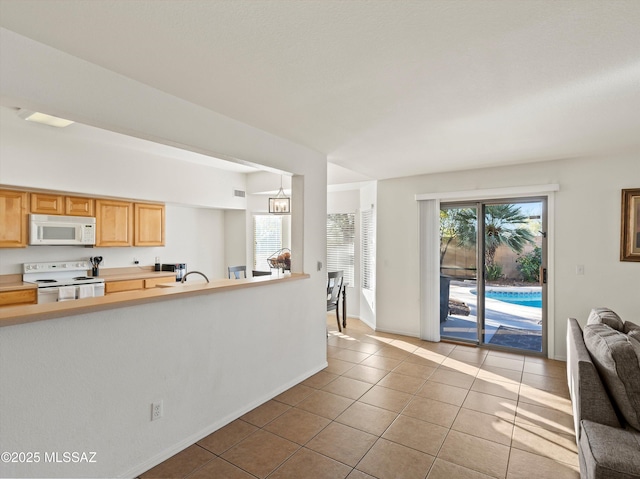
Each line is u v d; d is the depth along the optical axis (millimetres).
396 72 2062
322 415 2863
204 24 1599
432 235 4973
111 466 2006
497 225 4680
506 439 2512
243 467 2203
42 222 4176
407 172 4906
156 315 2246
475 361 4148
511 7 1464
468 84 2213
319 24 1595
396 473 2146
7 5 1446
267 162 3164
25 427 1668
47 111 1828
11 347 1621
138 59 1914
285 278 3279
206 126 2607
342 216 6766
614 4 1438
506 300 4625
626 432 1768
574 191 4090
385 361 4156
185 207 6250
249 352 2969
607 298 3930
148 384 2199
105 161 4555
